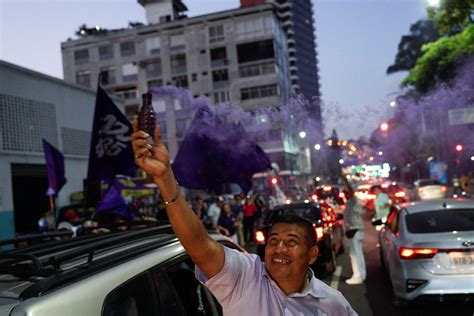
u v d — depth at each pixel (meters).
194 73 56.72
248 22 55.44
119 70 59.12
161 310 2.27
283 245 1.93
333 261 9.46
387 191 22.25
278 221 2.00
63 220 13.22
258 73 54.81
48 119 17.89
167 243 2.76
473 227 6.17
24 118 16.67
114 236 3.21
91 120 20.78
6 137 15.79
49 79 18.12
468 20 22.56
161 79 57.62
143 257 2.39
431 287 5.61
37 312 1.67
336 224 11.62
